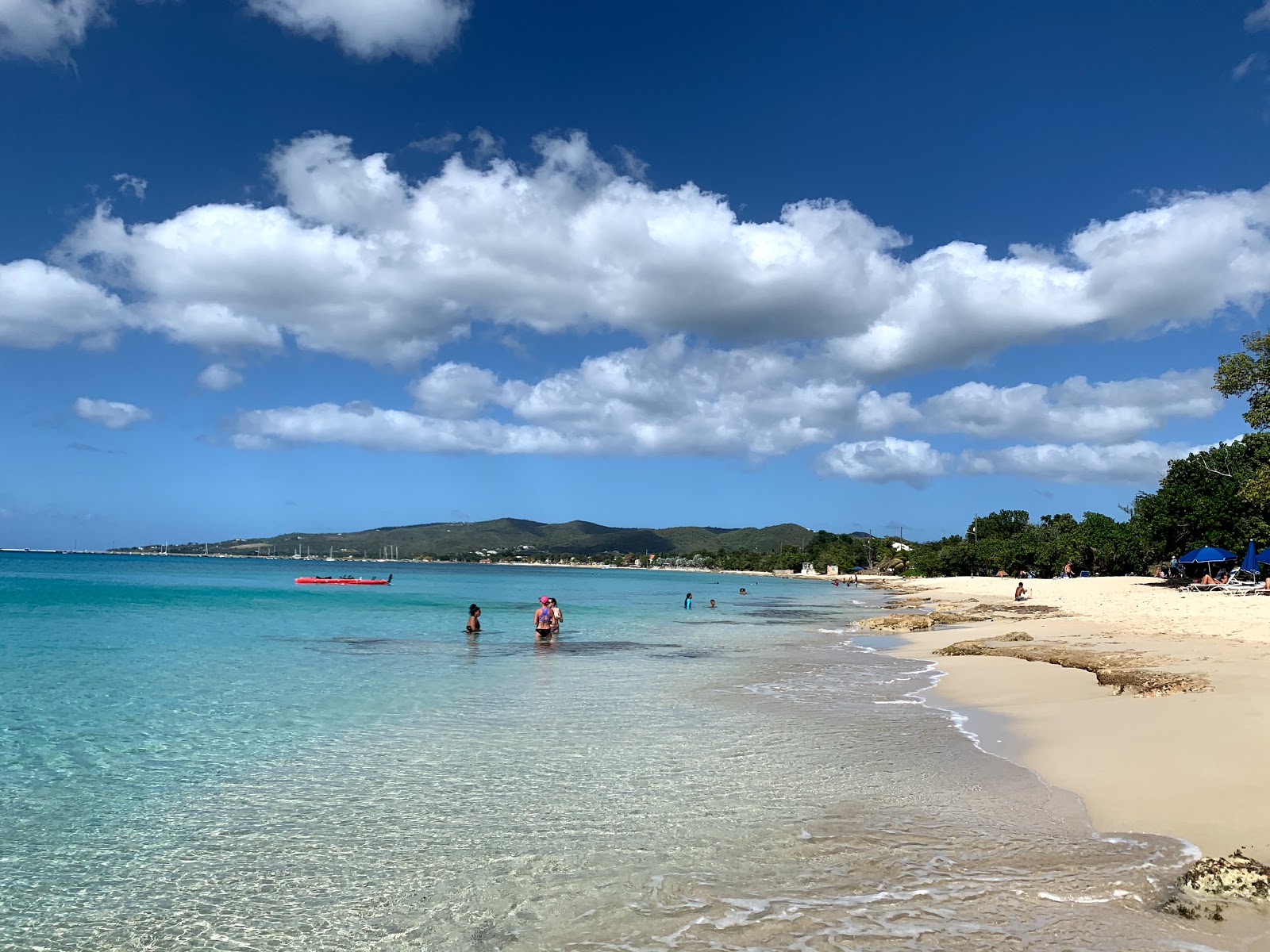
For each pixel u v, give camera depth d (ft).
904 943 21.02
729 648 101.86
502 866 27.09
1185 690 50.96
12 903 24.59
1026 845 27.78
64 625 119.65
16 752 42.80
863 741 45.14
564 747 43.86
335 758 41.70
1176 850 26.45
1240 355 162.40
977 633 116.47
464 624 139.23
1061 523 391.45
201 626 123.65
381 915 23.70
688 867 26.71
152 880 26.27
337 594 245.45
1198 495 197.67
